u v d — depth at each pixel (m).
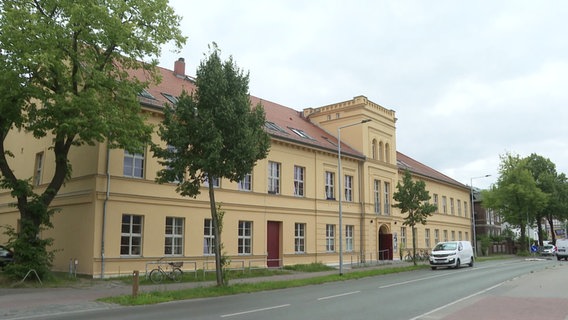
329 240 33.16
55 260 21.95
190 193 17.95
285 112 38.34
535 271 25.83
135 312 12.06
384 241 39.16
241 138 17.34
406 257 40.34
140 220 22.12
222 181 25.98
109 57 18.62
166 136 17.20
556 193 64.44
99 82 17.39
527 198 56.50
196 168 17.08
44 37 16.03
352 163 36.00
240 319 10.73
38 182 24.86
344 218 34.38
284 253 29.16
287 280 20.88
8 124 18.48
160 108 22.48
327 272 26.52
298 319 10.70
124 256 21.08
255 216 27.59
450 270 29.20
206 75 17.53
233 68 18.11
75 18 16.28
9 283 16.92
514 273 25.38
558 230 98.81
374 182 38.12
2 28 15.67
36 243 17.97
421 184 32.56
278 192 29.59
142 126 18.30
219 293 16.05
